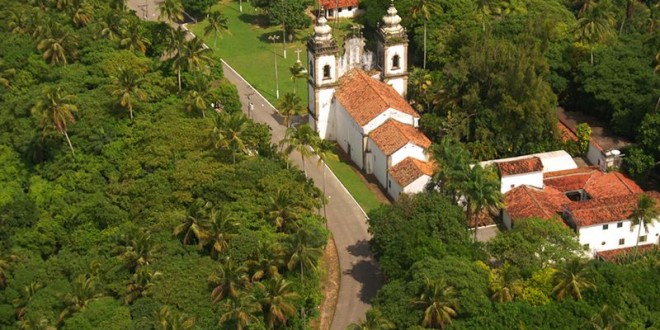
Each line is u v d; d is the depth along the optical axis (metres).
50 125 155.25
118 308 119.25
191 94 162.00
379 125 160.75
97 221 139.88
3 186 155.12
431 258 121.94
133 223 137.75
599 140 164.75
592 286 117.69
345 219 151.50
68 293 122.19
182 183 140.00
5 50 187.75
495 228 147.12
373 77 174.25
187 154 147.88
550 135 163.62
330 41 166.38
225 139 147.00
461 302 115.62
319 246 128.50
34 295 125.19
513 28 184.12
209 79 178.12
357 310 131.25
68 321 117.06
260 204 136.62
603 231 139.62
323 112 172.25
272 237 130.38
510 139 161.62
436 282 114.62
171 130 153.00
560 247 128.50
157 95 169.62
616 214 139.75
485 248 131.00
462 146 153.12
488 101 162.25
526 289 118.44
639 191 149.75
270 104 191.75
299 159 168.75
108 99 165.62
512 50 163.12
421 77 173.38
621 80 167.88
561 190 152.88
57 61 185.75
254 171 141.88
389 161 154.75
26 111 169.12
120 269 125.81
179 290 121.62
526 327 113.06
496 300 117.38
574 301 116.56
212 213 130.12
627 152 159.00
